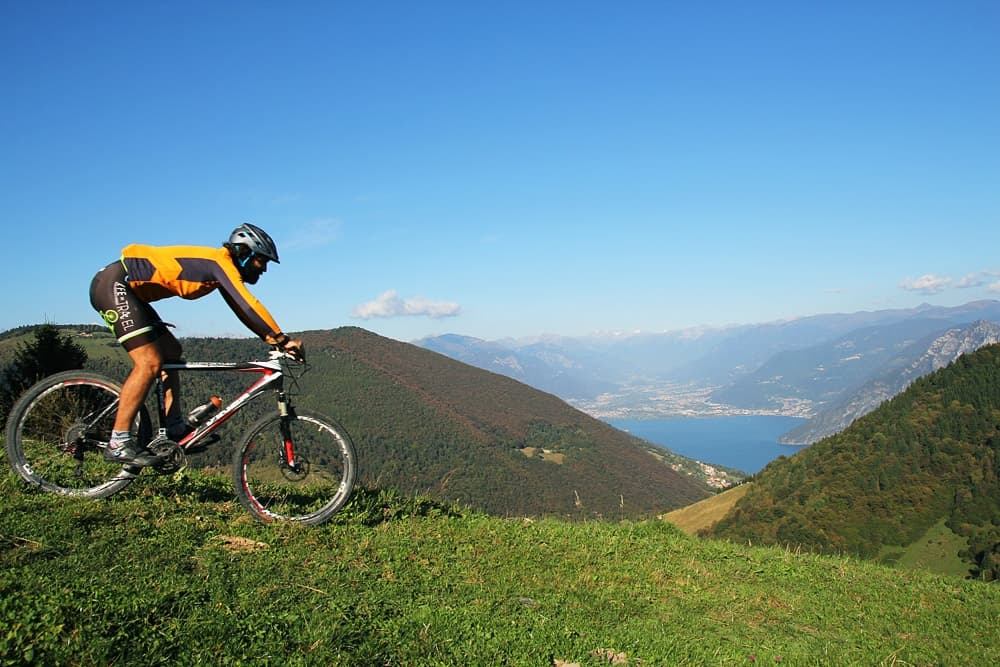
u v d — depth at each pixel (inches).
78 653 131.5
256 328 229.3
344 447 254.4
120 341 220.5
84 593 153.7
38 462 237.6
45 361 619.8
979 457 4069.9
